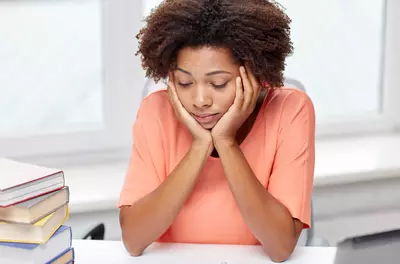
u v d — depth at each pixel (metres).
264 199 1.48
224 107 1.45
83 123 2.74
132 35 2.68
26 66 2.63
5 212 1.26
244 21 1.36
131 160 1.66
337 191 2.59
